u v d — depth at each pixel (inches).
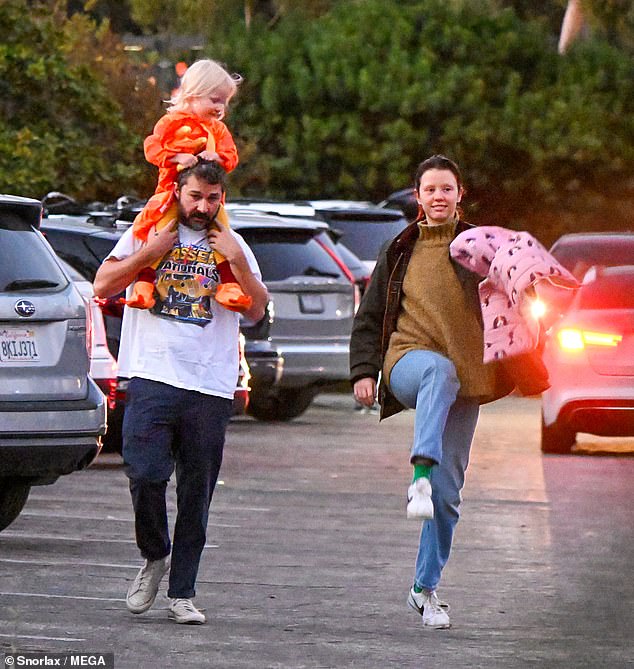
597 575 798.5
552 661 617.9
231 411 666.8
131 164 2203.5
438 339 655.1
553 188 3410.4
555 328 1330.0
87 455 836.6
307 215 1801.2
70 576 775.1
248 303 654.5
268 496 1077.1
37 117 2144.4
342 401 1899.6
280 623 677.9
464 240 649.6
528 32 3491.6
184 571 673.0
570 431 1331.2
